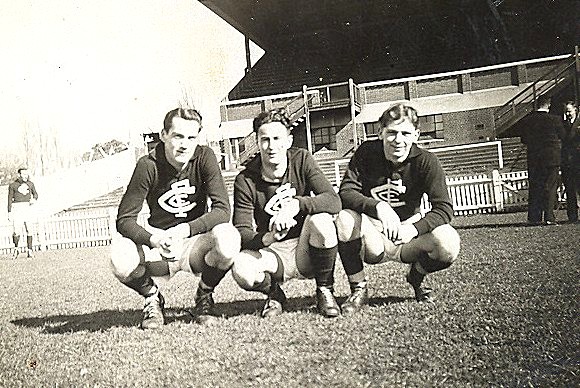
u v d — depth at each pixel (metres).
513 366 2.43
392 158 3.40
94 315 3.95
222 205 3.37
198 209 3.49
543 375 2.35
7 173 9.63
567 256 4.51
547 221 7.14
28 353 3.00
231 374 2.48
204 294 3.51
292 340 2.88
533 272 4.04
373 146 3.50
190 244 3.47
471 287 3.76
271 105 14.16
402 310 3.32
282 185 3.42
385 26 18.28
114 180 10.55
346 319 3.21
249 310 3.64
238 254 3.35
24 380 2.64
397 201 3.50
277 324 3.20
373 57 18.39
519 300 3.36
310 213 3.30
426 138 14.06
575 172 7.08
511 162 12.49
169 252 3.24
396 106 3.45
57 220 10.25
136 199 3.36
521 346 2.63
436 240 3.40
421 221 3.31
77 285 5.19
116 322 3.65
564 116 7.29
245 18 16.84
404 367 2.46
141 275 3.38
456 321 3.03
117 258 3.29
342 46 19.06
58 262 7.31
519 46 15.76
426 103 13.91
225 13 12.20
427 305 3.41
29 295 4.80
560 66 12.33
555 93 12.22
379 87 14.67
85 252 8.57
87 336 3.29
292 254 3.49
